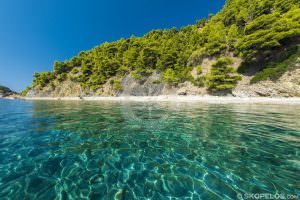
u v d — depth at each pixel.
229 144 4.67
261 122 7.45
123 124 7.30
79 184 2.87
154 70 39.34
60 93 47.91
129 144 4.74
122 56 49.22
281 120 7.85
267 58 24.72
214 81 26.92
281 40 23.25
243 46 25.53
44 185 2.82
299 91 18.55
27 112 11.46
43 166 3.44
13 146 4.50
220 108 13.21
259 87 22.17
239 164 3.51
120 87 39.16
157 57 41.22
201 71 32.12
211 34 35.16
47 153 4.08
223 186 2.80
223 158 3.79
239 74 26.94
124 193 2.65
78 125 7.11
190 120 8.15
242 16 37.78
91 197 2.56
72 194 2.62
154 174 3.19
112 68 44.53
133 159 3.80
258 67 25.45
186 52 37.56
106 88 41.97
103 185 2.86
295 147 4.37
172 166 3.48
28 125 7.05
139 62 40.47
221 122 7.58
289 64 20.77
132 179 3.03
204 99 23.84
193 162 3.64
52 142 4.87
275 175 3.06
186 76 32.97
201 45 38.06
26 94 53.12
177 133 5.80
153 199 2.52
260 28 25.14
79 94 45.25
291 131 5.87
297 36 22.48
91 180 2.99
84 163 3.60
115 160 3.75
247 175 3.09
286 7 27.66
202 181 2.95
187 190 2.71
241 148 4.36
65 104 20.00
